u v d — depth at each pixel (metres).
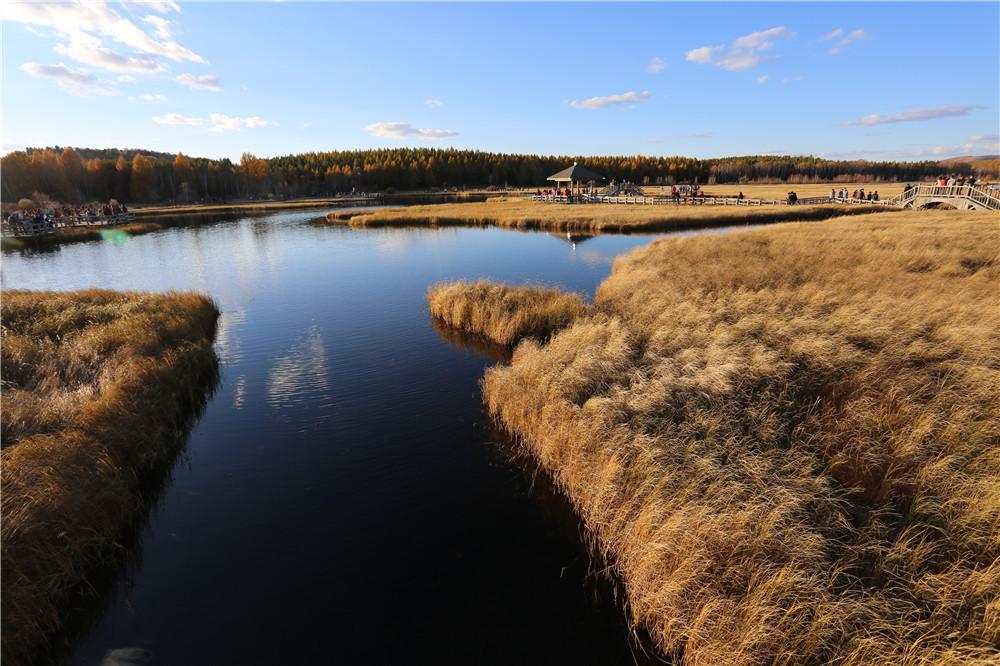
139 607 4.94
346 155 153.50
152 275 23.19
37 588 4.61
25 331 11.53
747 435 6.31
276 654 4.37
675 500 5.14
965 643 3.54
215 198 92.38
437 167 129.12
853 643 3.61
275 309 16.81
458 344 12.92
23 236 35.25
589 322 11.50
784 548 4.42
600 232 34.44
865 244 19.05
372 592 5.06
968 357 7.73
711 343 9.12
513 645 4.43
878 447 5.85
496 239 32.97
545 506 6.43
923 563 4.27
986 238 19.19
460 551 5.63
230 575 5.34
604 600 4.95
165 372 9.52
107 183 85.44
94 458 6.34
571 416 7.12
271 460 7.60
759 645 3.76
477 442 8.03
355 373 11.04
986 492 4.77
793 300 11.83
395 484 6.93
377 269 23.59
